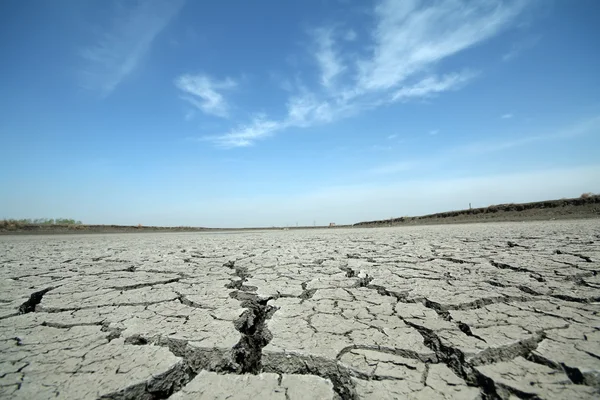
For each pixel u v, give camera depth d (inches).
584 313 80.3
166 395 55.8
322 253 218.5
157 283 128.1
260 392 51.5
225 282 128.7
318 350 64.4
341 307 92.1
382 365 58.4
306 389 52.3
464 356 60.1
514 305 88.2
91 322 82.5
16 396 49.6
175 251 249.8
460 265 149.9
